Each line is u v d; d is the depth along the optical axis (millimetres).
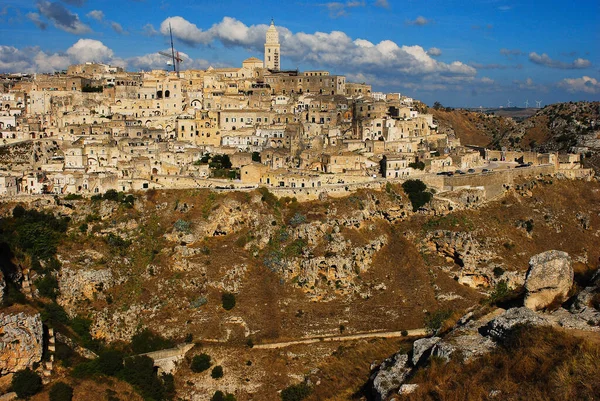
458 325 109938
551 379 78875
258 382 169250
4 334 158250
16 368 157500
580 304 95062
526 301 101125
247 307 197875
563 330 88312
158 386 165625
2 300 170750
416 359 102188
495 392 81375
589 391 75625
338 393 146625
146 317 193875
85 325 189375
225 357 178375
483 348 92375
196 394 167750
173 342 185125
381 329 191500
